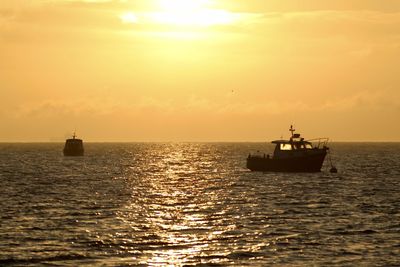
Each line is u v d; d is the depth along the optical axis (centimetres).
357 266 16400
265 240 19488
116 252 17838
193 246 18650
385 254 17662
